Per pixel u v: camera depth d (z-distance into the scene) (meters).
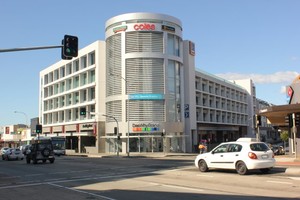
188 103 65.25
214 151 19.80
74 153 67.88
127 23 57.94
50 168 27.59
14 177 21.41
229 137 97.50
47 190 15.09
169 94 57.91
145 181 16.80
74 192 14.16
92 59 71.88
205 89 80.81
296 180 15.37
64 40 19.02
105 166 27.83
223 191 12.86
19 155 46.72
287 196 11.45
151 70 56.97
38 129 64.75
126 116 56.91
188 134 64.12
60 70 85.56
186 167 24.16
